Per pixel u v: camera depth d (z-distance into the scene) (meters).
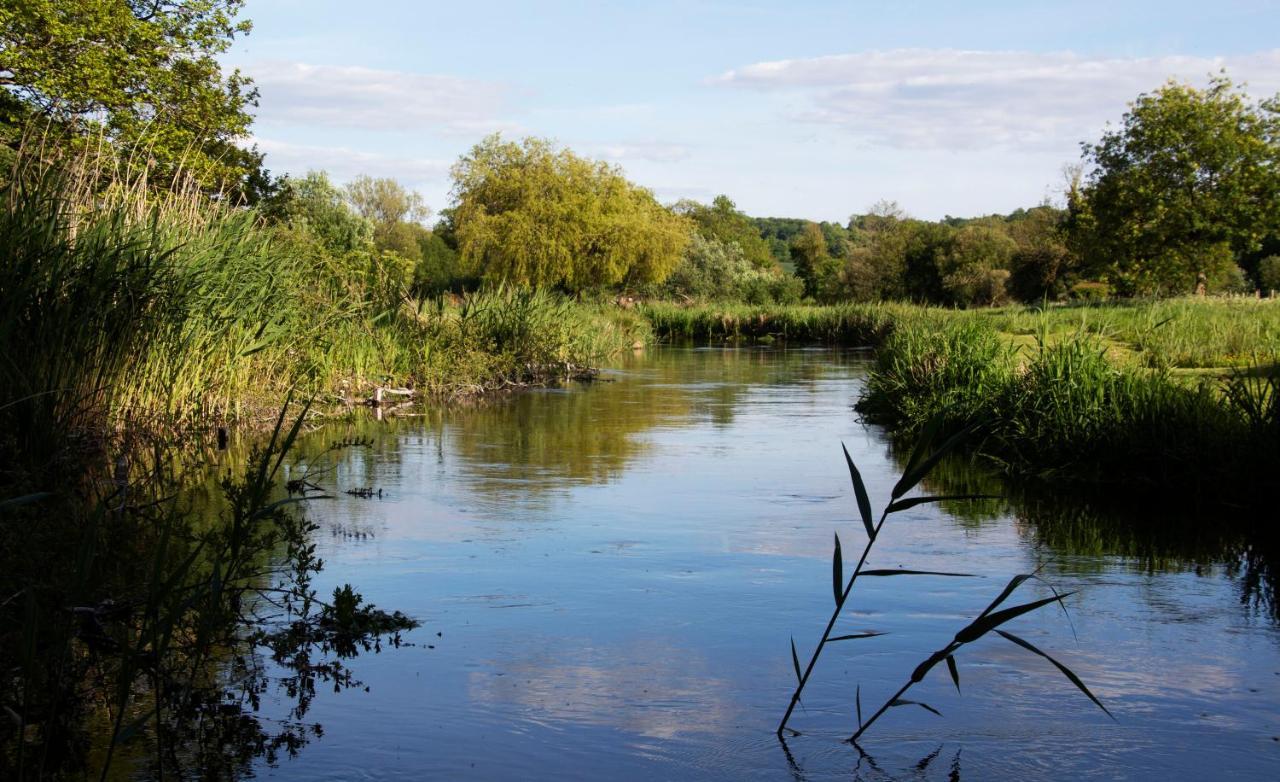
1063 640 4.71
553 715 3.87
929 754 3.54
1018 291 51.72
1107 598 5.36
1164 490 8.26
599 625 4.93
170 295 9.82
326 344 14.61
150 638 3.86
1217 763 3.48
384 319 17.42
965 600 5.34
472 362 18.09
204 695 4.05
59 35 20.91
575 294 43.06
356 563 6.05
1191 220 40.44
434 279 63.94
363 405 14.92
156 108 22.53
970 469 9.43
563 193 41.53
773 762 3.48
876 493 8.33
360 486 8.55
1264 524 7.10
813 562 6.11
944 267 56.09
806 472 9.38
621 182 43.28
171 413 10.12
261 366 12.55
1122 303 28.52
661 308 45.00
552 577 5.77
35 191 8.17
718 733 3.71
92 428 8.55
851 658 4.49
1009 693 4.11
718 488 8.56
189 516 6.90
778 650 4.59
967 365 12.16
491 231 40.81
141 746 3.60
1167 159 41.00
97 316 8.48
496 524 7.12
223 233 11.37
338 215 45.53
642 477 9.09
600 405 15.70
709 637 4.76
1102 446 8.78
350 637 4.74
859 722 3.73
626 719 3.83
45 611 3.92
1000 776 3.38
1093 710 3.93
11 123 19.72
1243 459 7.75
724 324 41.97
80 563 3.69
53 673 3.83
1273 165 40.34
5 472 5.48
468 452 10.56
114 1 22.28
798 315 41.12
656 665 4.40
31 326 7.58
